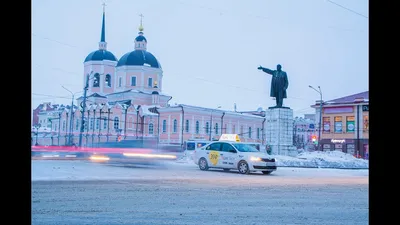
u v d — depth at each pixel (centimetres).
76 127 8269
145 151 3584
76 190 1175
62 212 816
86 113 8112
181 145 6406
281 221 754
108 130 7869
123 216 780
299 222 748
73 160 3406
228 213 830
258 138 8400
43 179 1527
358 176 2255
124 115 7869
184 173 1997
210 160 2191
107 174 1853
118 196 1060
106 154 3628
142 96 8438
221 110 7762
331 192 1270
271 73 4272
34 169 2086
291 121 4231
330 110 6325
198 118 7481
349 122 6150
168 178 1673
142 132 7925
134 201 975
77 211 830
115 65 9000
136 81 8612
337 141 6209
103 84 8881
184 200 1006
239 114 8025
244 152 2058
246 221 748
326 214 841
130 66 8619
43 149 4506
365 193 1255
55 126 9044
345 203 1013
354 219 788
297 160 3541
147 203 947
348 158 3953
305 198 1097
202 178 1702
